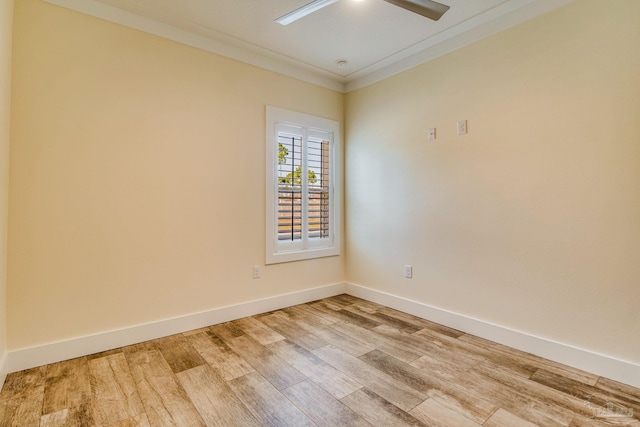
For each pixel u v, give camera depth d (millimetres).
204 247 2744
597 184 1962
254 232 3053
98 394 1774
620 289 1893
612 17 1894
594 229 1979
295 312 3145
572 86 2047
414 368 2068
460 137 2652
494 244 2453
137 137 2414
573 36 2037
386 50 2947
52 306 2109
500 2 2258
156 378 1941
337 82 3699
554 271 2148
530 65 2232
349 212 3748
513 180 2332
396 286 3229
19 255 2004
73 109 2172
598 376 1954
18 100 1998
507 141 2359
